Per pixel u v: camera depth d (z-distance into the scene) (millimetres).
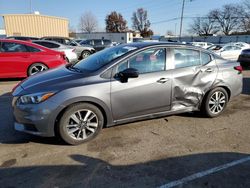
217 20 76312
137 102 4035
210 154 3535
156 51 4219
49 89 3520
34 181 2877
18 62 8008
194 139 3998
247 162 3346
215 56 4922
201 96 4680
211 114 4887
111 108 3855
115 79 3836
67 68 4461
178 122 4676
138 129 4324
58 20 30359
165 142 3877
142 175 3027
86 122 3744
